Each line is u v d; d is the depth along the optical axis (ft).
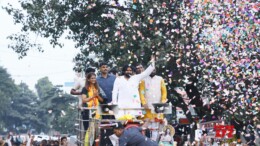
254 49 70.38
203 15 73.00
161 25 80.59
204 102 79.77
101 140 44.62
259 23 69.72
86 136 47.32
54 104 369.50
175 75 79.87
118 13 83.35
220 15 72.08
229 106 74.79
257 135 71.67
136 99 48.67
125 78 49.01
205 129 75.20
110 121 44.55
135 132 39.14
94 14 94.22
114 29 90.63
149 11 80.69
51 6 94.79
